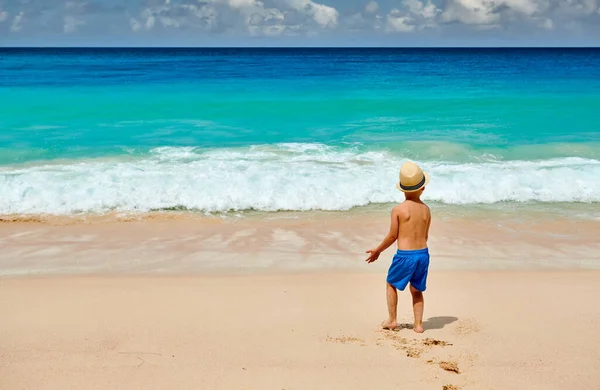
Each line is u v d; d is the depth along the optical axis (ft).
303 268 23.47
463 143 46.39
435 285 21.33
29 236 27.61
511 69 131.34
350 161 40.37
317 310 18.43
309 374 13.51
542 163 40.42
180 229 28.96
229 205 32.55
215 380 13.20
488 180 35.94
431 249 26.16
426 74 113.91
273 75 110.42
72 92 74.59
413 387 12.85
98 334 16.16
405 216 15.76
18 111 59.41
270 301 19.31
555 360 14.37
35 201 32.04
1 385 12.94
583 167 39.17
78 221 29.96
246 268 23.43
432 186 35.27
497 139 48.21
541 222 30.45
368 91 79.36
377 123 55.47
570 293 20.26
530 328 16.70
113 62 179.42
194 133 50.34
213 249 25.96
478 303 19.19
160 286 21.01
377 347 15.20
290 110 62.49
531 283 21.56
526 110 62.34
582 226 29.81
